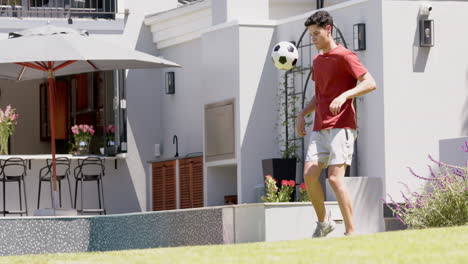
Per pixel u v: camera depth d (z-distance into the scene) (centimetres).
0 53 1279
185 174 1616
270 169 1366
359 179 1129
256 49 1473
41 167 1652
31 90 2039
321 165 860
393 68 1282
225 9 1521
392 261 505
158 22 1731
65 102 2003
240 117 1459
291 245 638
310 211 1195
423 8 1298
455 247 568
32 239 1066
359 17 1319
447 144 1163
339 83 857
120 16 1742
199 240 1175
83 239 1085
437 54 1309
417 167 1284
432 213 918
